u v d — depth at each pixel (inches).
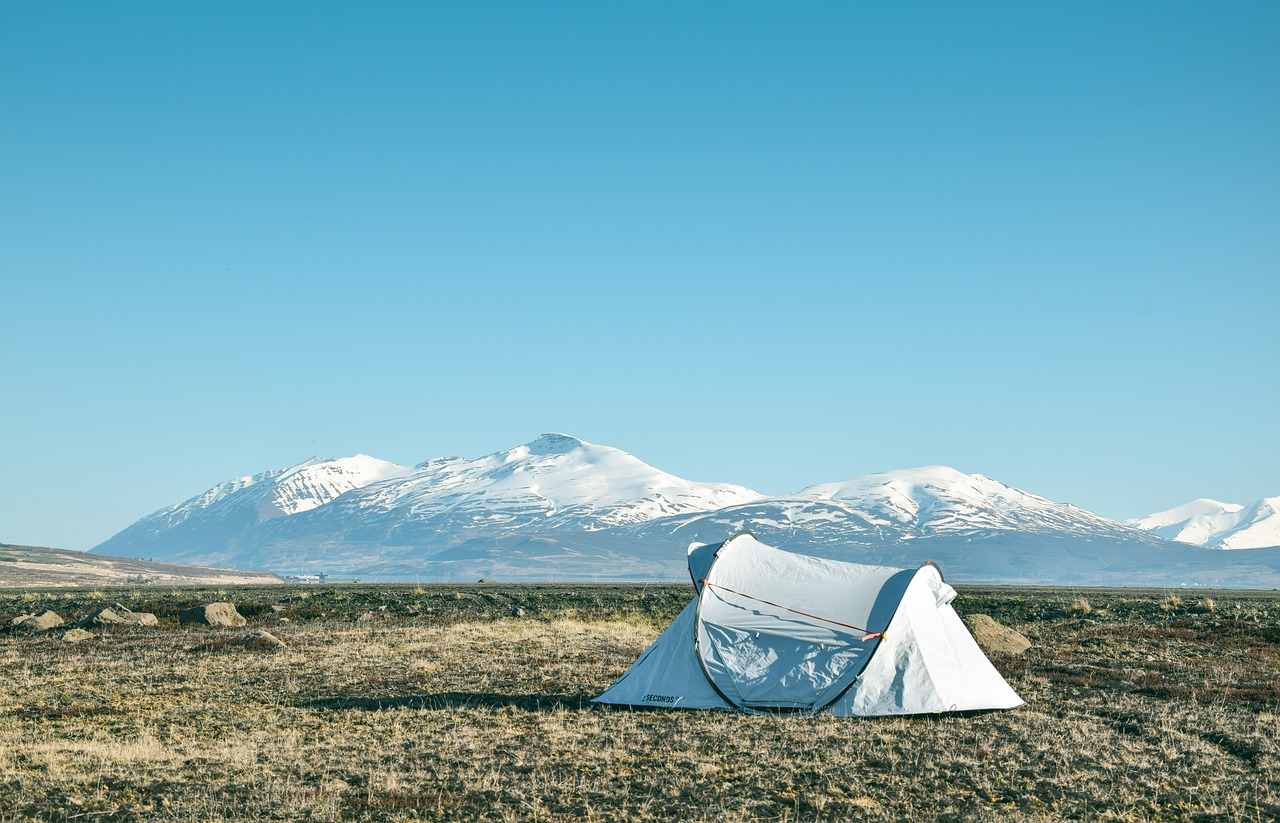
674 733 749.3
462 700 890.1
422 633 1462.8
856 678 830.5
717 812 553.6
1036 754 681.6
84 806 567.8
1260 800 577.0
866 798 581.3
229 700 911.7
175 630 1576.0
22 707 880.9
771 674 849.5
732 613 898.7
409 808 562.3
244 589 2834.6
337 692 954.7
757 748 698.8
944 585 913.5
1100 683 990.4
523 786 603.5
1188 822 542.9
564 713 827.4
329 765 657.6
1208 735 741.3
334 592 2445.9
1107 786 607.5
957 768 649.0
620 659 1183.6
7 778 621.6
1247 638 1405.0
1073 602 1961.1
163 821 538.3
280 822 536.7
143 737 743.1
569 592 2397.9
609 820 544.4
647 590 2511.1
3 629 1571.1
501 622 1659.7
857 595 895.1
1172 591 3041.3
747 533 980.6
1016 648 1261.1
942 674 845.2
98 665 1146.7
